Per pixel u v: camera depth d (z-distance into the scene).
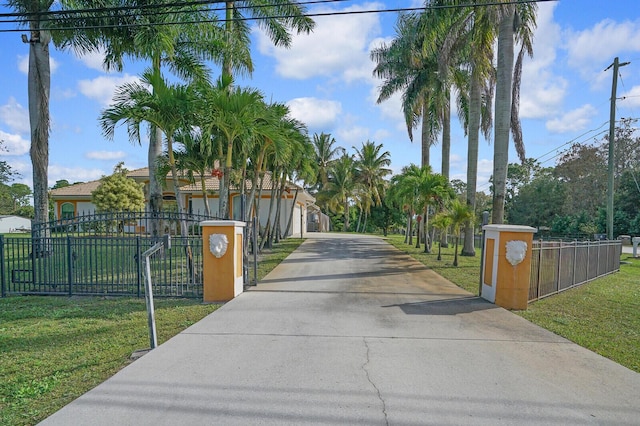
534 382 4.28
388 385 4.12
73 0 12.05
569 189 44.12
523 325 6.58
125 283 10.08
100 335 6.03
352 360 4.83
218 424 3.35
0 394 4.02
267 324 6.42
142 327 6.45
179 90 9.74
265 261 15.19
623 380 4.38
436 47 19.45
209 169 14.80
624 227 36.16
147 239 9.44
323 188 47.56
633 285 12.00
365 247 21.98
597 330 6.46
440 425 3.37
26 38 13.60
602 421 3.48
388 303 8.05
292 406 3.66
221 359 4.85
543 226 45.72
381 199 50.31
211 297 8.39
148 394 3.90
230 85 11.08
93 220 9.60
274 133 10.78
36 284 9.92
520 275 7.92
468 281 11.09
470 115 18.33
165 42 12.16
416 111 23.42
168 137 10.38
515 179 56.03
